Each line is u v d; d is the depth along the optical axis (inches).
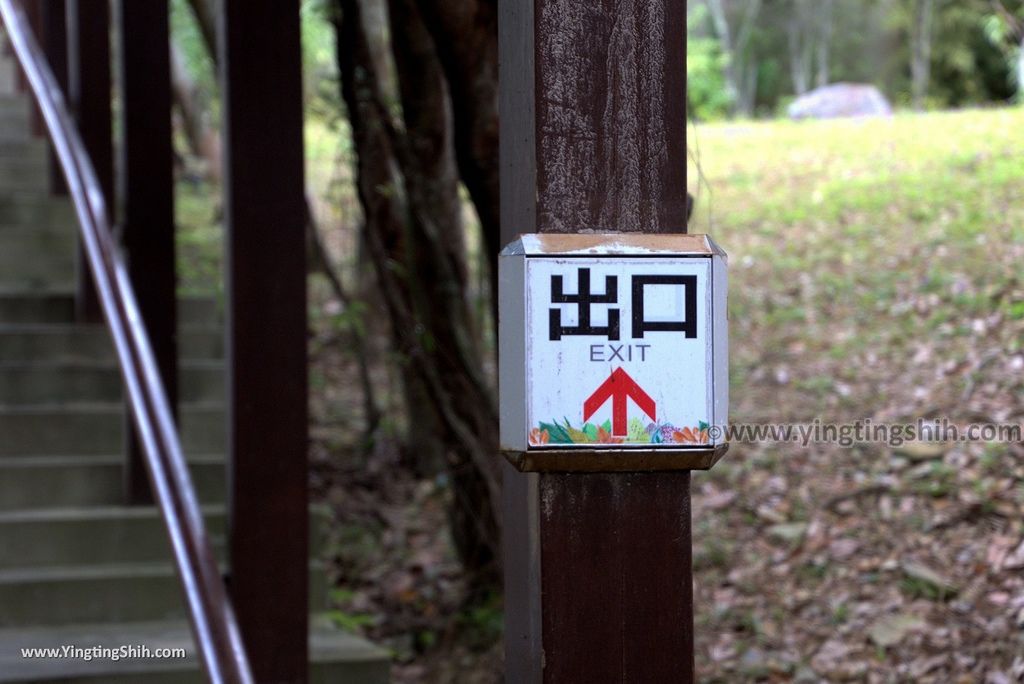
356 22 166.7
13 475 169.2
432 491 229.3
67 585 151.6
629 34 63.6
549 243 61.2
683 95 63.9
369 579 205.3
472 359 177.8
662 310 61.6
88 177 165.2
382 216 178.2
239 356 132.7
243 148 131.7
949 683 149.5
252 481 133.4
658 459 61.6
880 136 413.1
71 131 176.9
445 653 181.2
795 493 199.9
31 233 223.1
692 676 63.4
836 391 228.4
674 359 61.6
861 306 265.4
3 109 279.4
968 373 219.1
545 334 60.9
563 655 62.6
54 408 185.3
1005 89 645.9
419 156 169.3
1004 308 239.1
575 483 62.9
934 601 165.8
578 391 61.1
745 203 356.8
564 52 63.1
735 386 239.8
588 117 63.3
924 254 281.3
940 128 405.7
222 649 108.3
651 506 63.3
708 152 434.9
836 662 159.0
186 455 193.2
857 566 178.1
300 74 133.1
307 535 135.3
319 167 335.6
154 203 174.1
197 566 115.5
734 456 215.8
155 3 173.8
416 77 163.0
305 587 135.0
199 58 379.9
